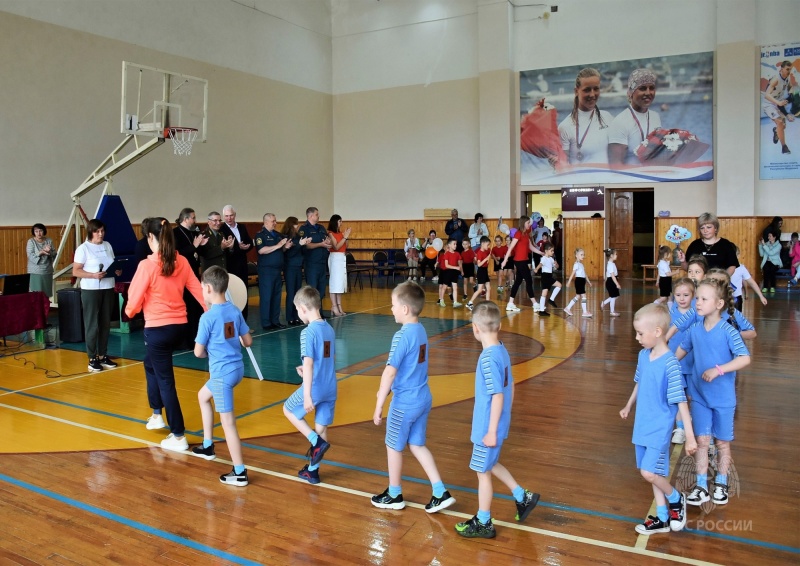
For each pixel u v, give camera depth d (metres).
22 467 4.30
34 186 11.96
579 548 3.12
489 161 17.56
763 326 9.44
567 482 3.92
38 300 8.36
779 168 15.17
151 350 4.59
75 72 12.58
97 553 3.14
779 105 15.02
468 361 7.45
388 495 3.63
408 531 3.33
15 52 11.58
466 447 4.59
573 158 17.11
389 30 19.09
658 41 16.02
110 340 8.88
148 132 10.27
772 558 2.99
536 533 3.28
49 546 3.21
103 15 13.05
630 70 16.33
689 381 3.77
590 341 8.57
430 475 3.52
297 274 10.09
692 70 15.75
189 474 4.16
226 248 8.98
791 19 14.76
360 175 19.88
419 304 3.47
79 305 8.62
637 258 20.97
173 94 14.55
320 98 19.53
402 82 19.05
